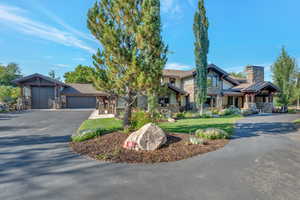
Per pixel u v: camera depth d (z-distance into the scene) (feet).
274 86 73.10
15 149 18.25
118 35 20.94
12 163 14.25
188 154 16.10
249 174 11.94
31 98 79.97
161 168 13.05
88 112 63.41
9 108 67.10
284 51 72.43
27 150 17.85
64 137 24.07
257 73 86.12
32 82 78.89
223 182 10.75
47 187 10.24
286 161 14.49
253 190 9.70
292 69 71.92
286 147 18.71
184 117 50.29
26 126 33.65
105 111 62.34
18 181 11.03
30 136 24.82
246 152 17.01
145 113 26.58
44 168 13.16
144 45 20.16
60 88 82.99
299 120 41.19
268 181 10.85
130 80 21.08
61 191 9.77
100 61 21.84
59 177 11.60
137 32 19.85
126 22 21.76
